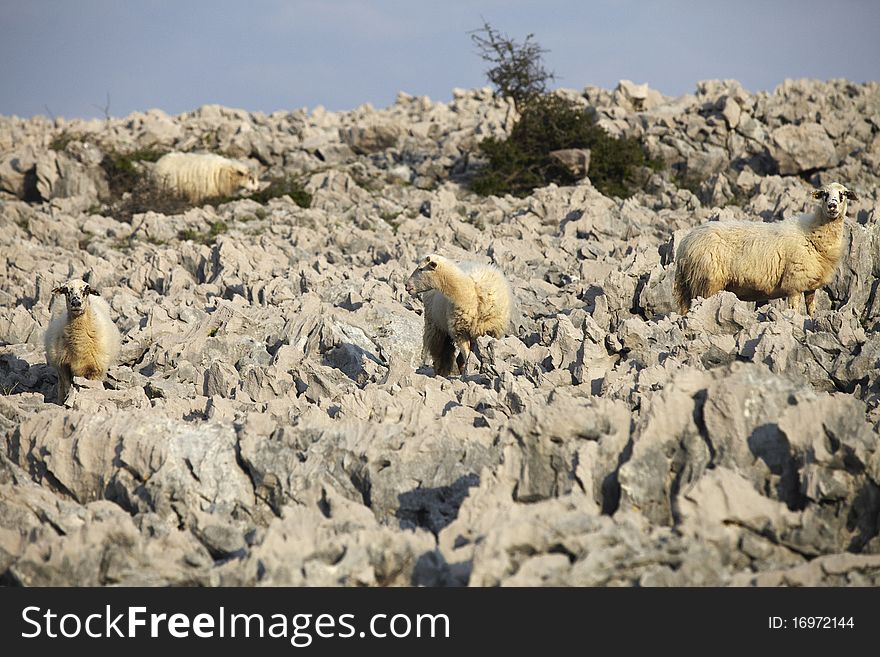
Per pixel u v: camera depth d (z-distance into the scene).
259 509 28.86
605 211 81.94
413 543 22.75
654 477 25.23
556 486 26.14
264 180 114.31
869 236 58.12
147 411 34.06
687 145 107.38
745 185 95.19
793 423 25.55
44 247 87.19
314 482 28.58
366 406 33.50
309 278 67.12
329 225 90.88
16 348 57.56
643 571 21.33
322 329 51.22
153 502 28.59
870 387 35.34
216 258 74.75
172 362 50.59
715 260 54.09
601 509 25.61
